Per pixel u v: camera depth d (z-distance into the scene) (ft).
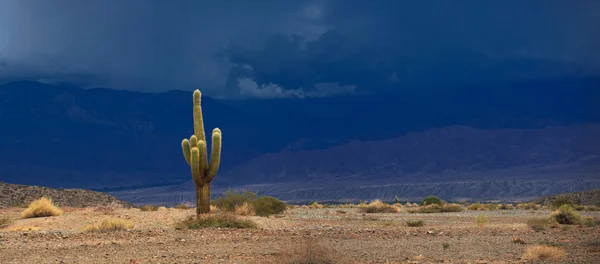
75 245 63.26
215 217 85.56
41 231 79.25
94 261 53.21
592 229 80.89
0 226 93.97
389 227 90.99
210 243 64.75
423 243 66.39
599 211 151.94
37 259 54.39
